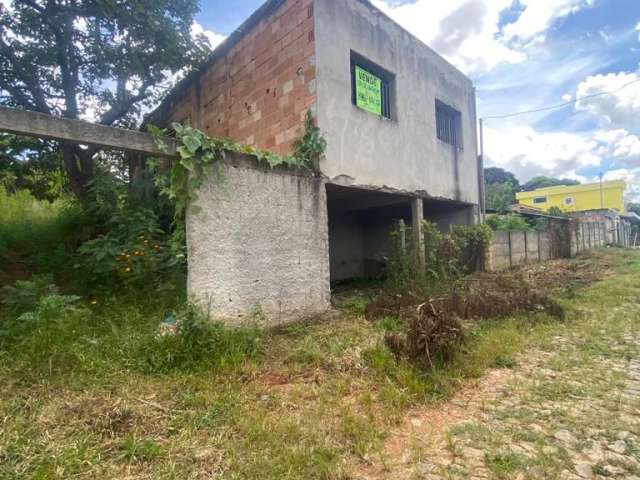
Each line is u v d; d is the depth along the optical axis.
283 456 1.94
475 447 2.08
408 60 6.99
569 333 4.27
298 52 5.34
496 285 6.01
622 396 2.69
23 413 2.21
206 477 1.78
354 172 5.68
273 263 4.48
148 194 5.96
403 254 6.70
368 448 2.06
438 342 3.22
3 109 2.80
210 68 7.44
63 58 6.74
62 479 1.71
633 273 8.77
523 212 15.64
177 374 2.89
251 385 2.83
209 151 3.87
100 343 3.09
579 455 2.00
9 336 3.04
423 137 7.31
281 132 5.64
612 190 28.23
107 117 7.91
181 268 4.63
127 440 2.00
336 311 5.29
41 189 8.01
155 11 6.62
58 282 4.82
